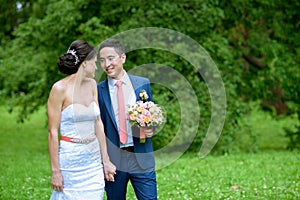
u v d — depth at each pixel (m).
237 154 13.25
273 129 19.69
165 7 12.80
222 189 8.79
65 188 5.15
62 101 5.11
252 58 14.91
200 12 13.03
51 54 13.76
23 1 17.31
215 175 10.16
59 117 5.12
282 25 14.27
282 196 8.17
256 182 9.41
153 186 5.60
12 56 15.02
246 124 13.88
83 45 5.21
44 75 14.44
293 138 16.41
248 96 14.79
